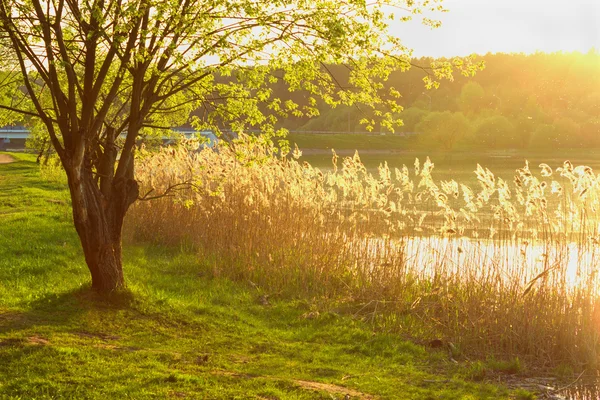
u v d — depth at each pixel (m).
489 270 12.69
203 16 10.58
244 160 13.41
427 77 12.08
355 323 12.36
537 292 11.39
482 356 10.90
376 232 15.59
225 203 17.00
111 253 12.00
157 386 7.99
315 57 11.65
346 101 12.54
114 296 11.84
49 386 7.71
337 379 9.31
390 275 13.88
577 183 12.27
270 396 8.06
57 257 15.55
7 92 12.67
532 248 13.15
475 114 168.12
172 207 19.23
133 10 10.22
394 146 130.88
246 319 12.33
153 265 16.22
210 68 11.42
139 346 9.98
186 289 14.09
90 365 8.58
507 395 9.12
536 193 12.68
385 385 9.16
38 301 11.48
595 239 12.02
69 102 10.77
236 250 15.97
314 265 15.02
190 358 9.55
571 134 143.12
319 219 16.11
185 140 18.58
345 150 124.69
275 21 11.20
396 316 12.67
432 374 9.96
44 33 10.65
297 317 12.68
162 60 11.80
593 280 11.77
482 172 13.13
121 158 12.08
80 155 11.03
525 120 144.50
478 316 11.85
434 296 13.35
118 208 12.13
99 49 12.52
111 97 11.23
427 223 24.58
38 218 22.17
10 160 65.19
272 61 11.98
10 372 8.09
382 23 11.60
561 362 10.61
